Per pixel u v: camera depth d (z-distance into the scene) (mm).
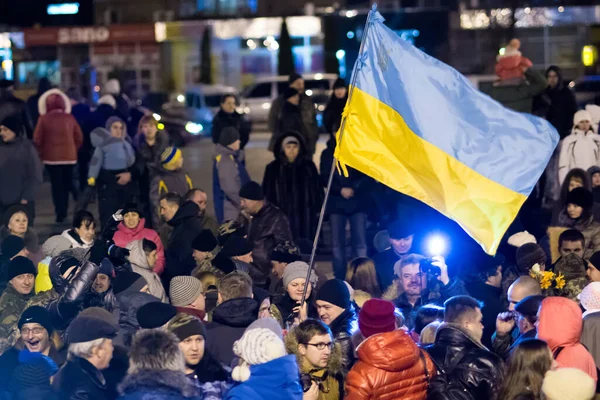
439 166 10594
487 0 62062
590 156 22812
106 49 70125
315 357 9398
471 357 9453
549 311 9766
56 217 27531
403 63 10695
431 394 9266
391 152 10773
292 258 14250
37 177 22688
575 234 14695
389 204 20453
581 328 9805
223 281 11398
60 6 80438
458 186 10578
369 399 8914
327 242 24375
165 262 16016
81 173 31438
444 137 10586
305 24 68312
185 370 8875
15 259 12609
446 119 10594
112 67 70125
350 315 10953
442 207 10648
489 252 10539
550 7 60844
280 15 70625
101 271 11781
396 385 8984
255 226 16547
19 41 69438
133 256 13625
